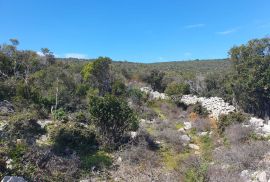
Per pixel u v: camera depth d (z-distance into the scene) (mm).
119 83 32281
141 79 45375
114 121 17125
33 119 17875
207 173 11773
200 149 17547
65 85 27828
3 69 31672
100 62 33188
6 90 23688
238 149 14086
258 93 24125
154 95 34406
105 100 17422
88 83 32125
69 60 64062
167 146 17578
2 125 16719
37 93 23266
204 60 88312
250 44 24531
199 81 37125
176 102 30281
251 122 18078
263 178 10844
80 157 15031
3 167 10961
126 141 17172
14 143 13438
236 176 11555
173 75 47438
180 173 12516
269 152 13477
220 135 18391
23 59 36094
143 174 12750
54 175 12109
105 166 14016
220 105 23641
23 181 10125
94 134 17047
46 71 30750
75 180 12438
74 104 24172
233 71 25797
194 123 22234
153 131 20578
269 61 23531
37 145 14445
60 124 17922
